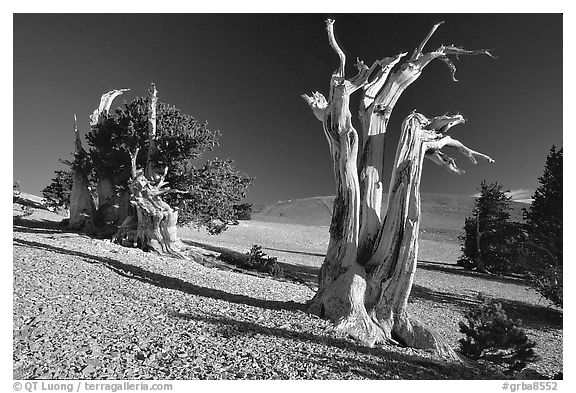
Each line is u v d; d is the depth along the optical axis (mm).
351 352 10547
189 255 24562
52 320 9266
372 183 13477
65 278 13172
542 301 25938
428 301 23906
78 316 9797
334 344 10930
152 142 28172
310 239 54219
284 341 10469
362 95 13961
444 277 32562
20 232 24875
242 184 30438
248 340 10117
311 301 13711
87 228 29078
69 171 42406
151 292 13445
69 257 16812
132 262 18969
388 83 13797
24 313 9328
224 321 11281
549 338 19016
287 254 38844
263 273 25766
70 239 23469
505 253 37375
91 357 7875
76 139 31297
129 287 13578
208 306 12695
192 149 29047
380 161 13695
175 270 19078
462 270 37594
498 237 38656
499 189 41000
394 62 14078
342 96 13086
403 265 12500
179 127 29453
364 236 13234
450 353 12180
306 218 107562
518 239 33062
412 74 13703
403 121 12867
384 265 12672
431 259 44406
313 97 13883
